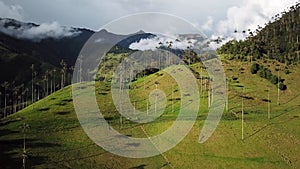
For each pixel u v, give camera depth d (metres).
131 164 112.44
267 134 134.38
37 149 118.19
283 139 131.38
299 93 190.62
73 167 108.31
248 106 167.12
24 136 128.25
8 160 108.56
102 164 111.38
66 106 167.75
